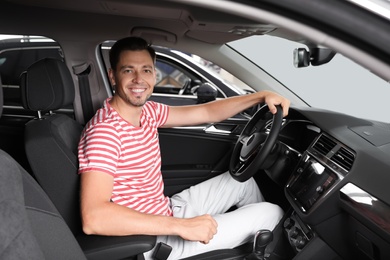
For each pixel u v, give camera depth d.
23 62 2.70
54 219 0.90
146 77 1.64
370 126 1.72
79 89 2.38
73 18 2.16
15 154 2.50
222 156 2.52
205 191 1.97
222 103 1.99
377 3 0.66
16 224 0.69
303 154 1.70
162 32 2.16
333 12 0.66
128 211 1.38
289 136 1.97
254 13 0.69
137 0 1.65
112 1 1.74
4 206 0.68
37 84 1.55
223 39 2.12
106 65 2.44
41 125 1.49
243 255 1.67
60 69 1.62
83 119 2.44
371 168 1.36
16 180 0.75
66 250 0.92
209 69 3.22
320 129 1.69
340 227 1.52
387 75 0.69
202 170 2.46
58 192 1.45
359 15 0.66
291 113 1.90
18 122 2.50
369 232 1.36
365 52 0.69
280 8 0.68
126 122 1.59
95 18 2.15
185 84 3.87
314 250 1.63
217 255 1.64
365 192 1.31
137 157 1.60
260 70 2.34
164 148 2.46
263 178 2.25
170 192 2.42
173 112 1.98
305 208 1.54
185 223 1.42
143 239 1.35
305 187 1.58
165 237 1.61
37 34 2.21
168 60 3.21
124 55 1.63
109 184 1.45
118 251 1.32
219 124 2.51
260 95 1.87
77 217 1.48
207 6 0.70
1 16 2.12
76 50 2.29
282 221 1.83
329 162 1.52
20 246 0.67
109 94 2.50
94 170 1.43
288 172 1.83
